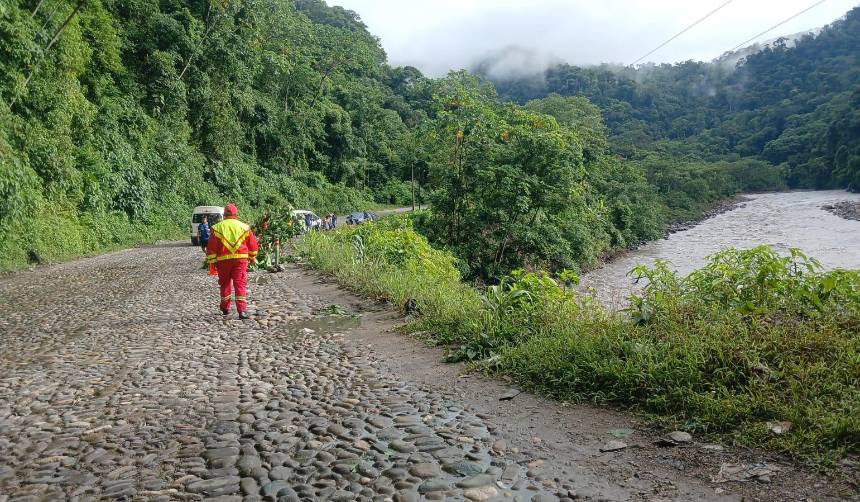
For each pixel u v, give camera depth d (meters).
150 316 7.95
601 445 3.26
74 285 11.92
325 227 32.12
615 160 47.53
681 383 3.69
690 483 2.75
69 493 2.94
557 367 4.33
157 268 14.71
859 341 3.63
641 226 37.53
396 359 5.40
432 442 3.42
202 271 13.53
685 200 58.47
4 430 3.86
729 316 4.36
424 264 12.12
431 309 6.93
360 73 79.56
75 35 20.42
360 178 64.56
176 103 31.16
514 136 22.88
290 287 10.38
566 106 50.69
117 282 12.06
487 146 22.36
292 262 14.20
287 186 46.00
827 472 2.69
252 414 4.04
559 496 2.71
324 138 58.88
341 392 4.49
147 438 3.66
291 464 3.19
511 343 5.29
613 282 23.41
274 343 6.23
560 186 22.33
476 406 4.04
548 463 3.07
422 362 5.25
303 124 51.94
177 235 28.91
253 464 3.21
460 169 22.41
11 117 17.47
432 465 3.10
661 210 49.84
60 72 19.80
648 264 28.28
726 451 3.04
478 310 6.11
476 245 21.81
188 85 32.69
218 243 7.63
